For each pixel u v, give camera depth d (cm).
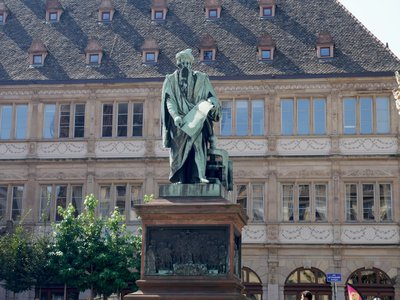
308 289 3734
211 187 1289
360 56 3972
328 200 3812
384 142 3822
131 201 3931
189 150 1340
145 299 1218
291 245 3769
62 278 3130
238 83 3938
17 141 4044
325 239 3775
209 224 1260
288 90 3912
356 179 3809
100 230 3184
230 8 4378
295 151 3862
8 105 4100
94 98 4031
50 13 4503
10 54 4291
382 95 3866
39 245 3278
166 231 1272
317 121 3891
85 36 4341
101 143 3991
